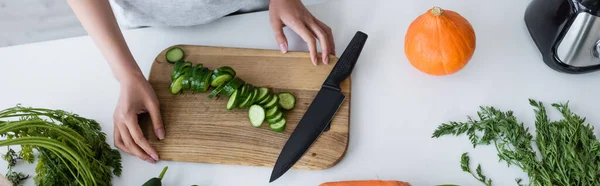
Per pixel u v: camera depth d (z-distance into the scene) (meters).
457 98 1.10
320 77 1.12
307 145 1.03
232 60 1.17
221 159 1.06
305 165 1.04
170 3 1.19
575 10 0.95
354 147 1.07
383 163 1.04
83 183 0.99
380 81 1.13
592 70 1.07
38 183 0.98
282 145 1.06
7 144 0.86
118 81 1.18
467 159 1.02
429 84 1.12
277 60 1.16
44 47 1.25
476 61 1.14
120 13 1.27
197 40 1.23
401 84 1.13
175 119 1.10
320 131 1.04
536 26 1.10
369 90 1.12
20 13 1.99
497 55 1.14
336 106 1.06
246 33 1.23
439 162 1.04
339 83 1.10
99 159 1.04
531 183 0.96
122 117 1.07
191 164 1.07
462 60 1.03
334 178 1.04
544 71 1.11
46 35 1.99
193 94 1.13
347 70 1.10
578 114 1.06
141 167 1.08
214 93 1.10
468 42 1.01
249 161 1.05
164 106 1.12
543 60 1.12
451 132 1.04
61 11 2.00
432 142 1.05
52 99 1.18
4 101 1.19
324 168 1.04
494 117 1.03
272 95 1.10
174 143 1.08
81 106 1.17
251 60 1.16
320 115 1.06
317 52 1.16
